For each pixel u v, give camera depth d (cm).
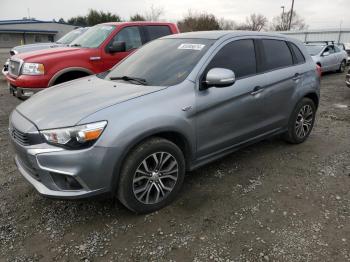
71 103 307
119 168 286
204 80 342
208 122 346
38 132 279
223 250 269
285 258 259
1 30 5094
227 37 384
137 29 741
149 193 314
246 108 385
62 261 261
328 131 574
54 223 308
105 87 349
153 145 302
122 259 262
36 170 282
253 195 351
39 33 5334
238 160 441
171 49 396
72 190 279
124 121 282
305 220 307
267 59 421
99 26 776
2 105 799
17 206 336
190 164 348
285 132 475
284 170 411
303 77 467
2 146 505
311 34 3272
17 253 270
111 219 313
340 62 1532
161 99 311
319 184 375
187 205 333
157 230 296
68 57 645
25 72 620
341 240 279
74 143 268
